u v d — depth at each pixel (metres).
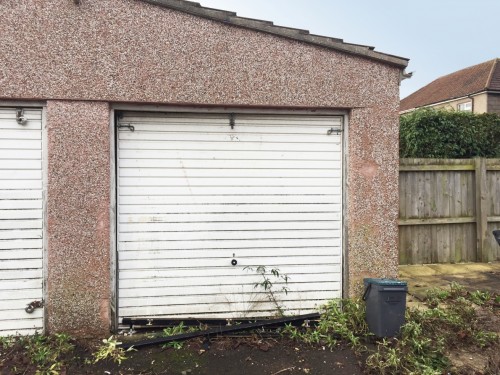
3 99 4.30
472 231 7.93
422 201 7.67
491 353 4.20
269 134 4.92
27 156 4.41
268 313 4.93
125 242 4.66
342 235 5.03
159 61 4.50
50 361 3.95
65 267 4.40
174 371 3.86
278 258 4.95
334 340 4.37
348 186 4.96
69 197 4.40
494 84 18.34
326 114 4.96
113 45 4.41
